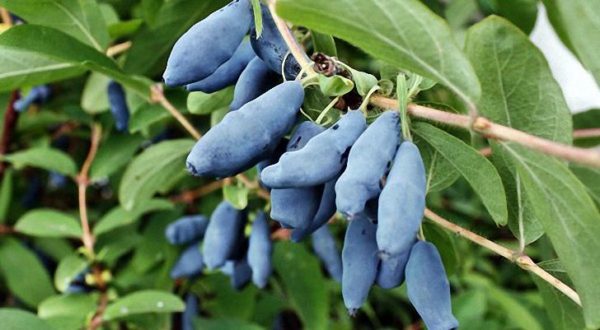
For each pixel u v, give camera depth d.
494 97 0.25
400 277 0.24
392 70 0.26
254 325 0.37
